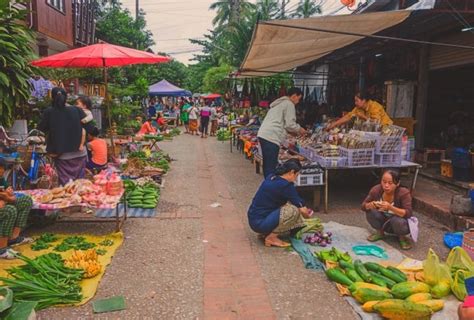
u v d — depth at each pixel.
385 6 10.13
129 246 4.91
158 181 8.52
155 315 3.41
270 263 4.48
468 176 7.24
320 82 17.72
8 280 3.54
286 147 8.46
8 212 4.50
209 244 5.03
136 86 20.89
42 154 6.90
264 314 3.45
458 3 6.70
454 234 5.11
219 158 12.45
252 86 17.47
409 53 10.17
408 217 4.87
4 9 6.30
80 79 15.45
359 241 5.12
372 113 7.38
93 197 5.05
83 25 17.39
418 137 9.11
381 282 3.74
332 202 7.09
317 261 4.44
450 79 10.20
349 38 7.11
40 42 14.27
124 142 10.91
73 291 3.62
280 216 4.84
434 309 3.37
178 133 21.20
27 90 6.71
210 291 3.83
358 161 6.44
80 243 4.86
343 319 3.38
